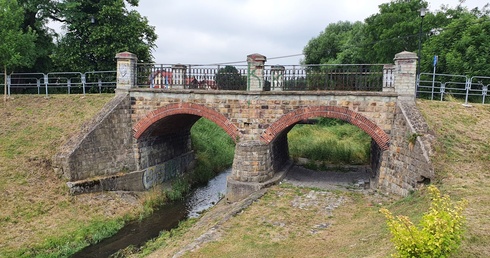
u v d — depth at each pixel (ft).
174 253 34.99
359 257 27.22
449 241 19.65
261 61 54.44
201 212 54.70
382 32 101.86
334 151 75.82
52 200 48.67
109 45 82.33
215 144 93.15
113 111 58.03
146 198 57.21
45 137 58.08
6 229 42.16
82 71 81.20
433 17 92.48
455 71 68.54
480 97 66.33
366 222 37.63
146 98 59.62
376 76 52.21
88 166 54.65
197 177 73.31
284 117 53.78
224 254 32.01
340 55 137.49
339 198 48.19
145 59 86.99
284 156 70.54
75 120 60.80
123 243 43.65
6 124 61.11
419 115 47.34
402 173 46.52
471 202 32.27
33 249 39.58
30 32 71.46
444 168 41.01
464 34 70.79
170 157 71.61
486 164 42.19
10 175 50.88
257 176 53.52
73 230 44.45
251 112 54.80
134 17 85.56
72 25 80.07
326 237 34.73
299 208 44.21
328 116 52.37
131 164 60.34
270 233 36.63
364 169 68.64
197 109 57.11
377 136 50.78
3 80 78.59
